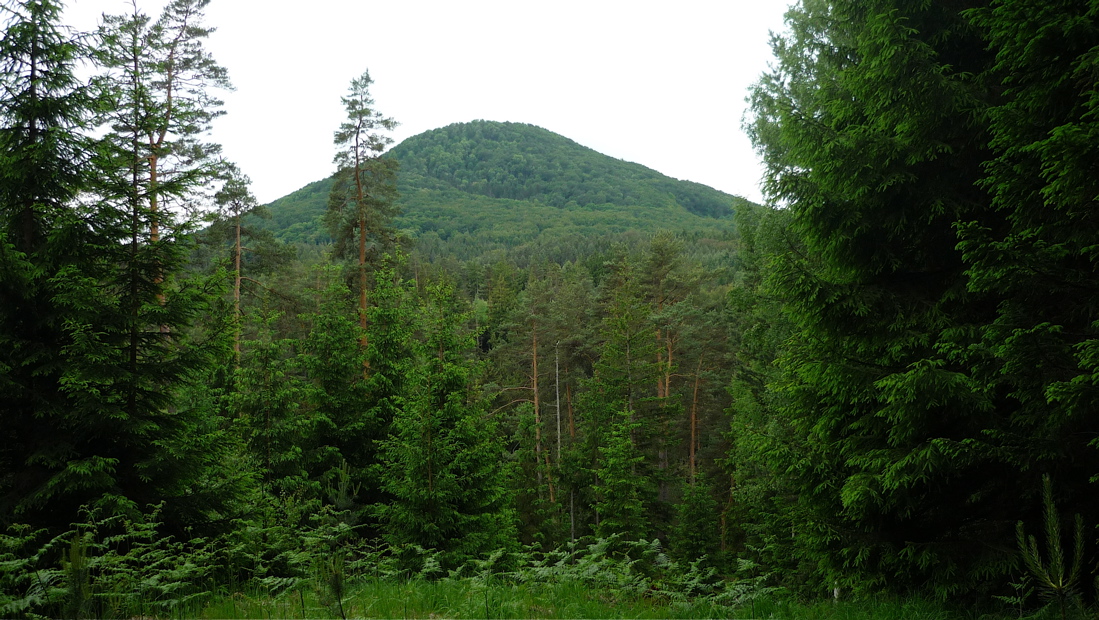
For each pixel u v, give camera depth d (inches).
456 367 605.3
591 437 1203.2
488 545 579.2
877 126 345.7
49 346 368.5
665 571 369.4
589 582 362.3
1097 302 259.0
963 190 334.6
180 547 354.0
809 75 609.9
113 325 378.6
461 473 595.8
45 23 368.2
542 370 1839.3
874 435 345.4
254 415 633.0
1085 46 252.1
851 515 337.4
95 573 309.4
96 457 354.0
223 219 994.7
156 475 390.6
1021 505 307.0
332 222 984.9
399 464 586.2
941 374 282.2
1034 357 257.4
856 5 379.6
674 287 1849.2
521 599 317.4
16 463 360.8
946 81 305.7
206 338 422.9
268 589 339.0
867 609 309.4
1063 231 268.4
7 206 369.1
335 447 664.4
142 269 398.9
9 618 242.4
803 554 402.6
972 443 277.1
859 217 347.3
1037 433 276.5
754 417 750.5
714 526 988.6
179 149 829.8
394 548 443.5
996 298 317.1
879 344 346.0
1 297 352.2
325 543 400.2
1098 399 234.4
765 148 663.8
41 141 366.9
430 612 301.9
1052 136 248.8
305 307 1072.2
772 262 362.9
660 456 1464.1
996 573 290.4
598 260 4040.4
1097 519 275.4
